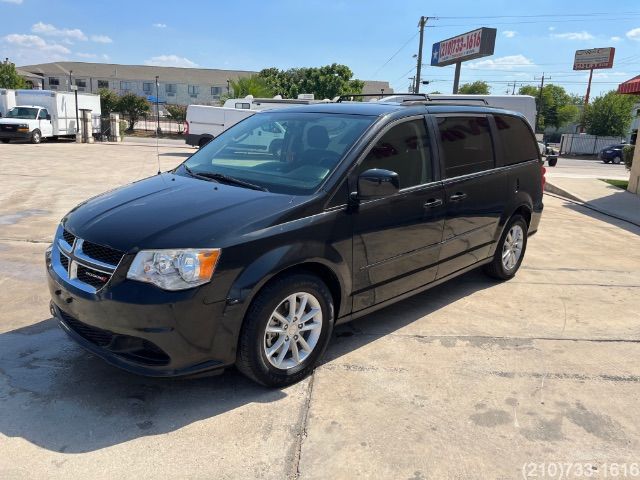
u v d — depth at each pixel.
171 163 18.52
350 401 3.36
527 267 6.54
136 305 2.91
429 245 4.39
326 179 3.61
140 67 83.00
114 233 3.14
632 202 12.93
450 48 33.91
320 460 2.81
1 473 2.62
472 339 4.34
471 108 5.08
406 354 4.03
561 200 13.48
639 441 3.07
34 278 5.41
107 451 2.81
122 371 3.60
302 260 3.33
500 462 2.85
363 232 3.73
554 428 3.16
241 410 3.21
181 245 2.99
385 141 3.99
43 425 3.00
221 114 21.61
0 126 25.80
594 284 5.92
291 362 3.49
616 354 4.17
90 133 29.72
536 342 4.34
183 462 2.75
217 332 3.07
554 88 89.50
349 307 3.80
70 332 3.35
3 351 3.82
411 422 3.17
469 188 4.76
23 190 10.93
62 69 78.50
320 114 4.34
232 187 3.74
